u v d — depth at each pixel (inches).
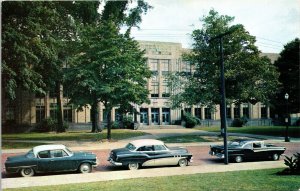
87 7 1668.3
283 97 1916.8
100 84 1235.2
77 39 1598.2
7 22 1195.9
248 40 1405.0
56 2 1595.7
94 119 1844.2
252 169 717.9
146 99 1336.1
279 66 1934.1
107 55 1250.0
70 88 1332.4
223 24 1416.1
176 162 765.3
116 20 1643.7
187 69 2497.5
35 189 506.3
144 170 712.4
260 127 2315.5
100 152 1023.6
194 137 1493.6
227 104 1437.0
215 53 1413.6
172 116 2439.7
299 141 1364.4
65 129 2018.9
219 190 471.5
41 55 1341.0
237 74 1393.9
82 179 610.5
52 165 663.1
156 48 2425.0
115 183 551.5
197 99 1405.0
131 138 1444.4
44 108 2130.9
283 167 748.0
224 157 810.2
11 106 2057.1
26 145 1177.4
